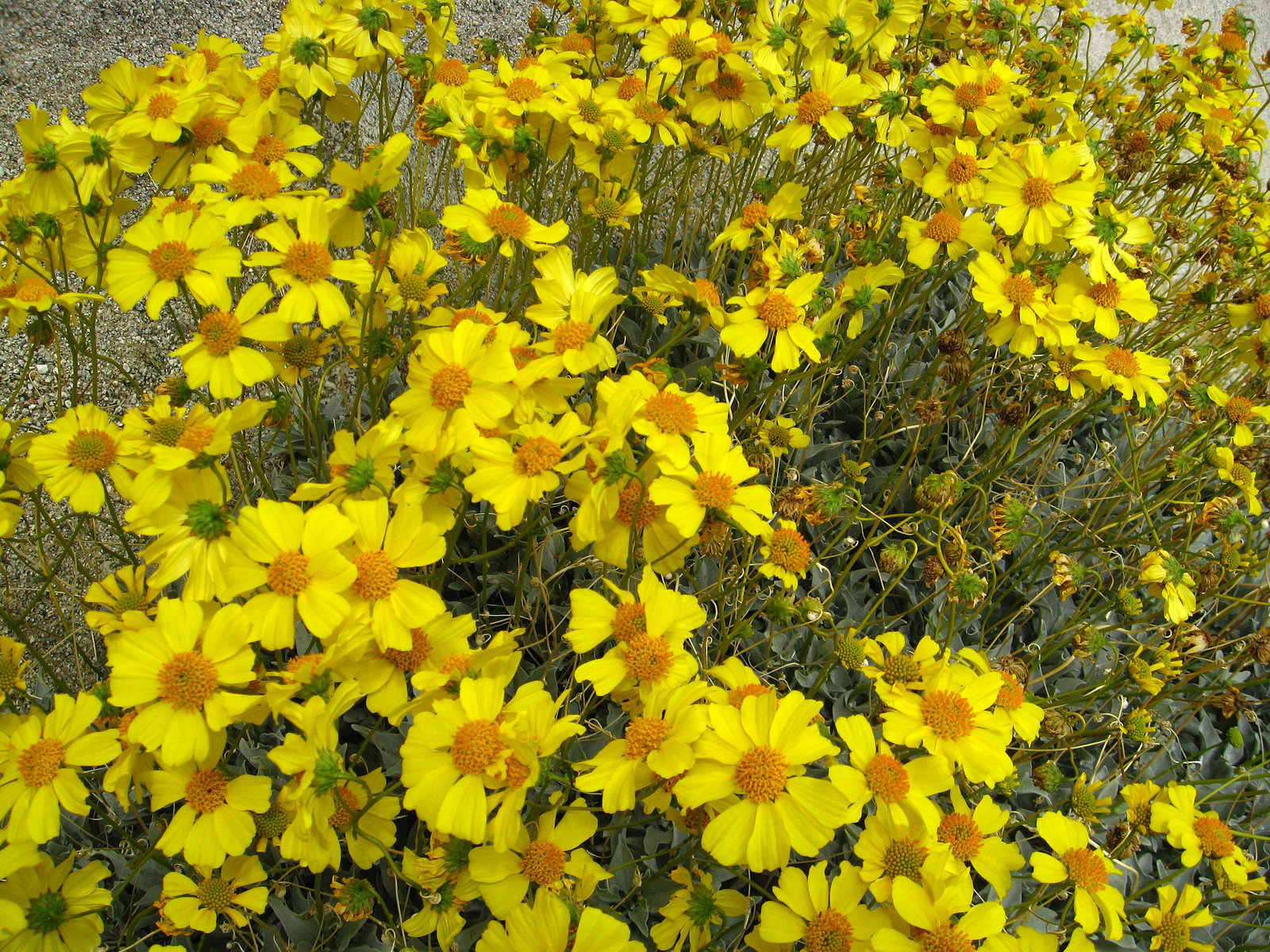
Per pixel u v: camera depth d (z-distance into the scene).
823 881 0.33
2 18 0.83
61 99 0.78
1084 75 0.71
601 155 0.50
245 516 0.32
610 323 0.60
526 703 0.33
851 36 0.54
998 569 0.57
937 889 0.33
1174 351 0.69
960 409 0.63
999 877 0.36
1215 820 0.40
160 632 0.31
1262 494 0.58
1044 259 0.50
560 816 0.36
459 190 0.73
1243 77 0.69
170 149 0.43
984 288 0.46
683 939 0.36
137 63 0.83
